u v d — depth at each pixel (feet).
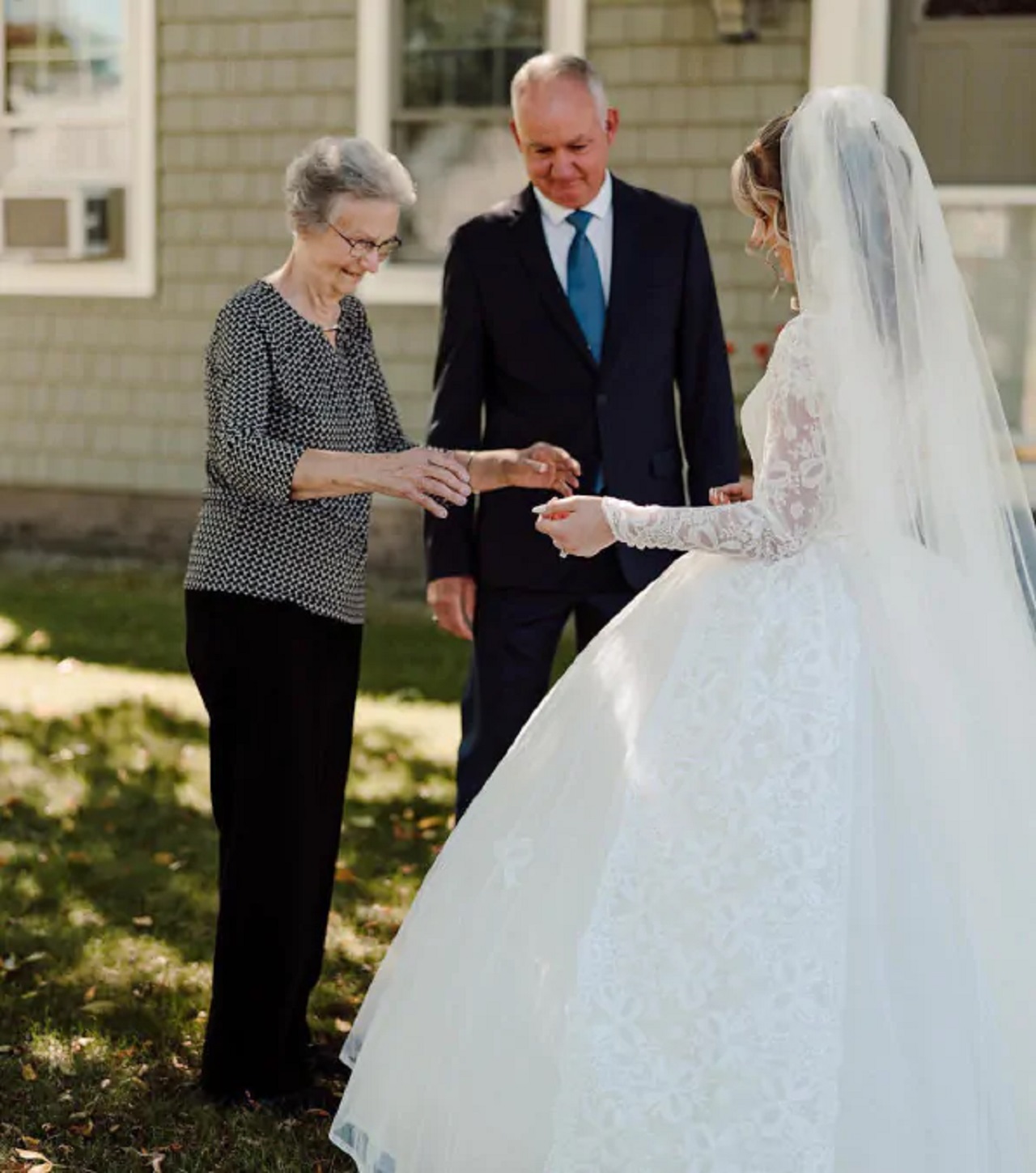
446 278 13.41
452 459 10.32
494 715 13.30
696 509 9.33
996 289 25.79
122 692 22.07
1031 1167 8.61
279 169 28.66
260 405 10.40
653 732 9.05
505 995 8.93
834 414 9.00
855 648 8.98
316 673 10.72
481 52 27.66
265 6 28.30
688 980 8.50
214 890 15.02
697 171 26.21
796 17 25.50
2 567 30.53
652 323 13.06
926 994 8.46
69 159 30.19
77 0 29.84
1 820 16.85
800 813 8.63
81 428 30.50
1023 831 9.01
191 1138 10.50
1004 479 9.45
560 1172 8.43
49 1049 11.71
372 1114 9.41
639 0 26.14
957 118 25.85
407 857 15.90
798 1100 8.23
